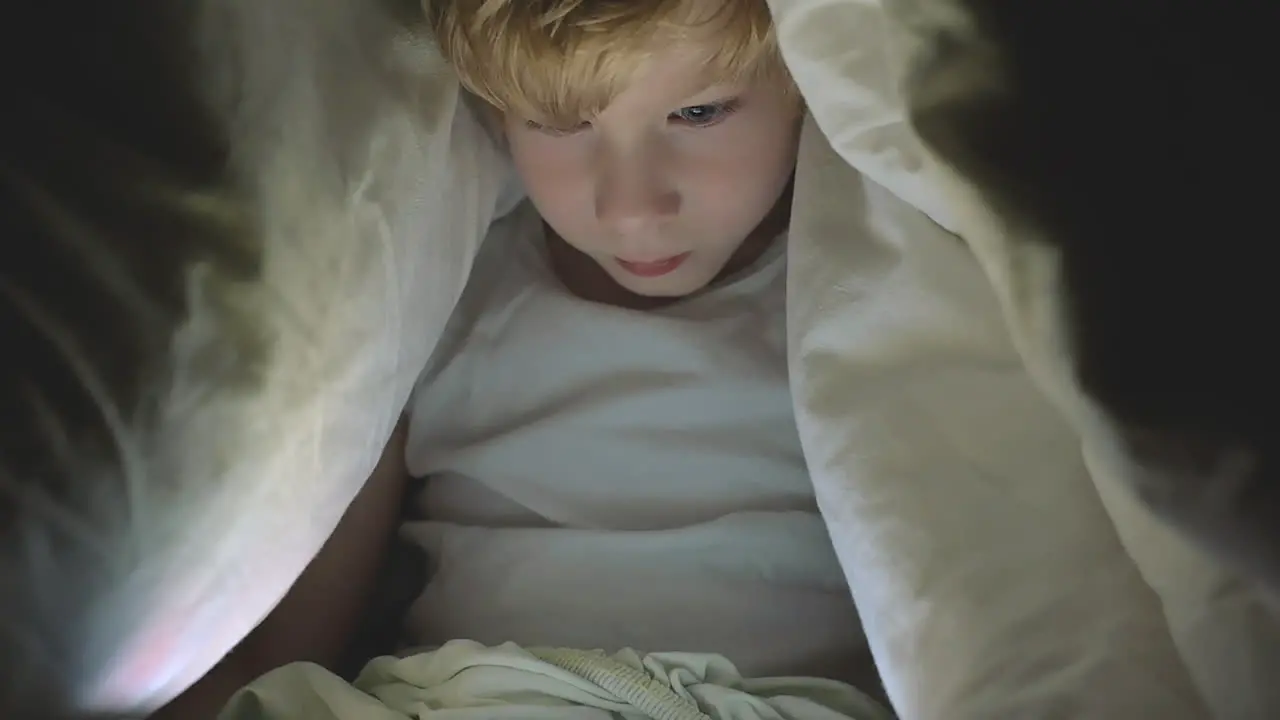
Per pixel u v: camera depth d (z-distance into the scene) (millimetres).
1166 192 331
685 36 574
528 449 727
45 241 408
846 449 498
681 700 595
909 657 456
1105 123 339
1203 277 326
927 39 368
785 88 623
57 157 412
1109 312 335
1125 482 344
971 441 463
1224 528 330
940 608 447
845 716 594
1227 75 326
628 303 767
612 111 607
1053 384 352
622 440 716
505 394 750
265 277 457
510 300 764
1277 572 326
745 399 714
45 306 406
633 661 614
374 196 514
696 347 720
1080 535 429
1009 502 448
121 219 419
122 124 422
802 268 553
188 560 453
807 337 534
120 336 417
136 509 427
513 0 566
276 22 466
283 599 671
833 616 683
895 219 500
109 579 425
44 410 404
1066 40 343
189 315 431
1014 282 354
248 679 632
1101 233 337
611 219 652
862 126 455
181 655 479
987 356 466
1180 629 375
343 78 501
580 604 681
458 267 635
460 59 588
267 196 457
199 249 434
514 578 694
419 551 788
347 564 725
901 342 493
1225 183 325
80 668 428
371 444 564
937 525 458
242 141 448
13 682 413
